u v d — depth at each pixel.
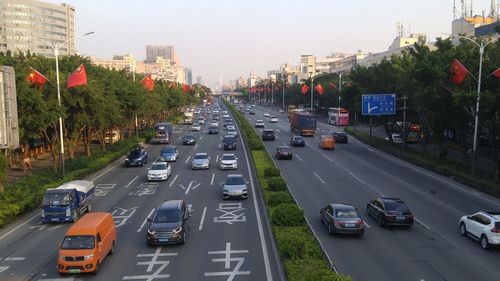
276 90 194.88
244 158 50.97
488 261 19.34
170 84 122.75
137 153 47.28
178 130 90.50
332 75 134.50
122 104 53.56
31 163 49.03
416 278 17.33
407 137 63.50
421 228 24.36
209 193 33.28
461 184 36.72
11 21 168.50
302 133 75.31
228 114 138.50
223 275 17.70
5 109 22.44
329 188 34.50
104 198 32.00
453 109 39.50
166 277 17.58
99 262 18.39
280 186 30.75
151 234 20.95
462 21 99.81
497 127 34.31
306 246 18.38
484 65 36.88
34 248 21.50
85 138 49.22
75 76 35.03
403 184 36.38
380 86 59.44
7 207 25.89
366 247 21.08
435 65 38.06
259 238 22.41
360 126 96.31
